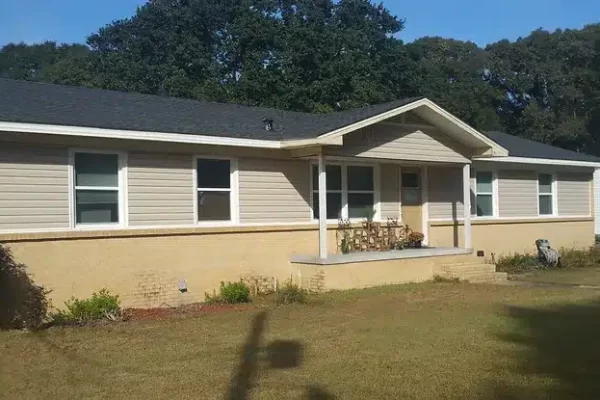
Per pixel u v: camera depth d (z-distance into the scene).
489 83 54.81
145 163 12.93
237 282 14.14
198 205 13.77
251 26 36.81
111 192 12.51
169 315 11.84
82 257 11.96
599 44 52.66
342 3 40.31
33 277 11.36
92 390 6.96
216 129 13.71
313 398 6.64
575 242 23.94
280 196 15.23
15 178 11.25
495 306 12.48
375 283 15.68
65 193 11.83
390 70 39.03
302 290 14.14
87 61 40.41
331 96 34.31
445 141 17.42
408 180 18.67
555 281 17.06
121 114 13.18
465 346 8.94
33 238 11.35
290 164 15.47
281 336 9.73
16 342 9.44
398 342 9.22
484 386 7.01
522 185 22.03
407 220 18.53
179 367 7.92
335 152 14.85
